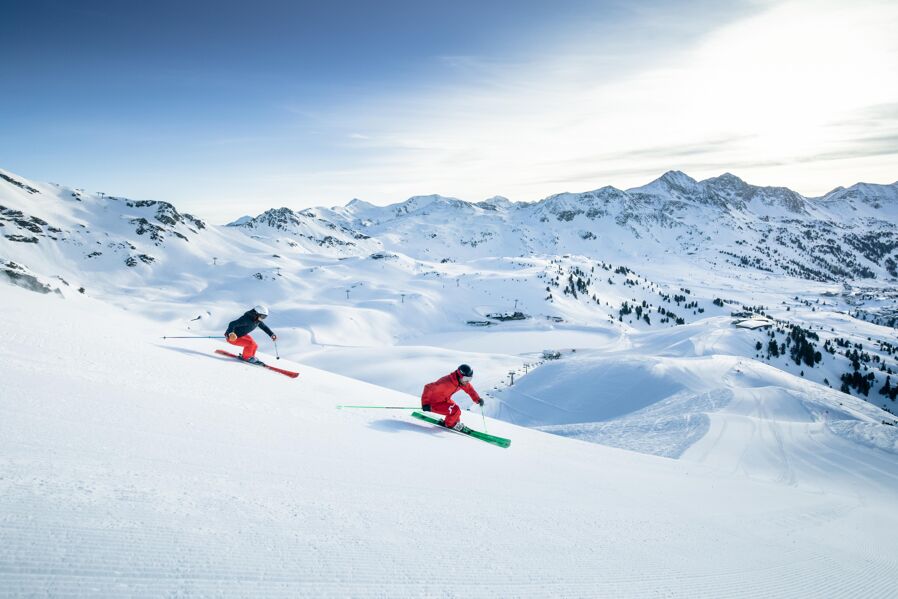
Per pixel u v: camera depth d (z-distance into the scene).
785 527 10.84
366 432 8.28
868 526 14.53
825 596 5.87
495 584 3.65
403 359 166.12
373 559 3.53
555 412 85.94
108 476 3.80
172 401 6.95
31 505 2.96
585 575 4.34
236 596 2.57
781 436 42.22
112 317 17.08
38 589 2.16
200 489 4.04
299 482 4.90
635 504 8.58
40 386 5.91
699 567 5.61
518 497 6.66
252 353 13.04
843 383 167.38
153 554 2.78
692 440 40.66
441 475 6.71
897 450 38.44
